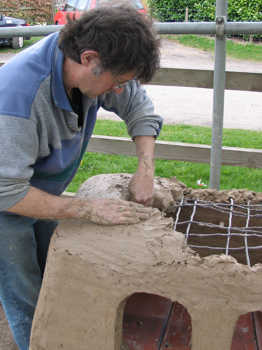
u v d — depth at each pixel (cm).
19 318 179
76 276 147
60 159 152
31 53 133
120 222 149
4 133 125
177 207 184
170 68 255
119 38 116
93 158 440
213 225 166
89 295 149
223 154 281
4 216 155
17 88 127
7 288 170
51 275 150
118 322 154
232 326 140
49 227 190
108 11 120
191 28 213
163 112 611
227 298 137
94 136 296
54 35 137
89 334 153
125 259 143
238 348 168
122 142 292
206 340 144
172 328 181
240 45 995
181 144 286
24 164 131
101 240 147
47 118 135
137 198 169
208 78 252
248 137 485
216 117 235
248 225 178
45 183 164
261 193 189
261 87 248
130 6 125
